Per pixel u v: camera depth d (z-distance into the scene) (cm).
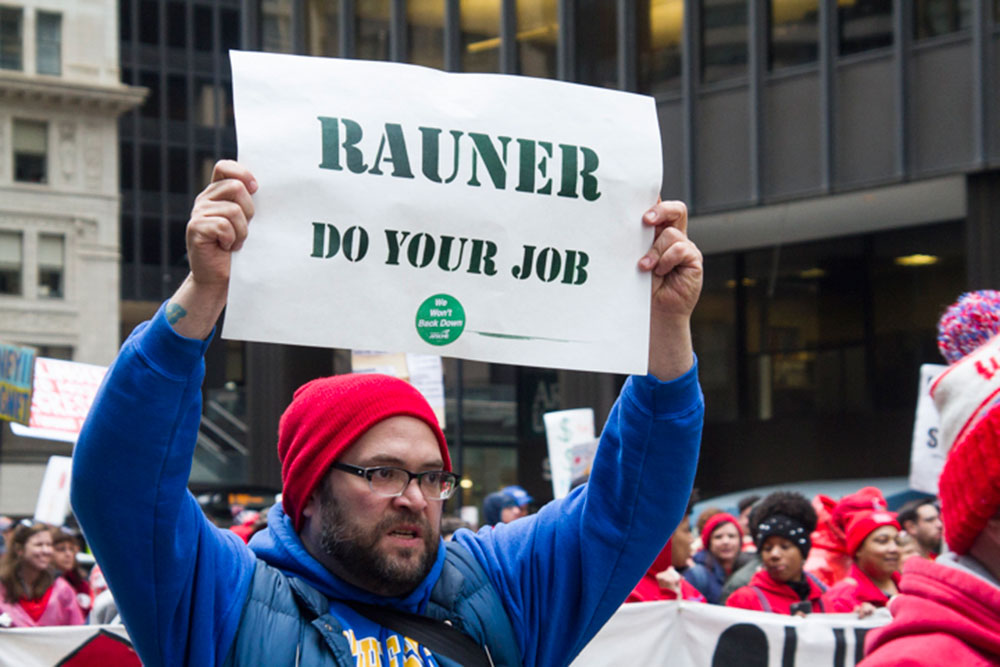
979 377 213
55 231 4203
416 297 210
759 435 2261
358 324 207
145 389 197
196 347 200
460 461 2294
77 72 4225
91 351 4228
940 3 1695
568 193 219
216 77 4759
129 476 198
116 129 4322
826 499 705
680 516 237
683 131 1934
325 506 216
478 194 214
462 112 215
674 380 229
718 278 2328
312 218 206
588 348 219
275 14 2295
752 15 1861
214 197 201
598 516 236
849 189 1775
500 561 239
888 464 2114
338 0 2203
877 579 588
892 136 1738
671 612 491
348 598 217
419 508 214
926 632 206
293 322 204
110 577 204
